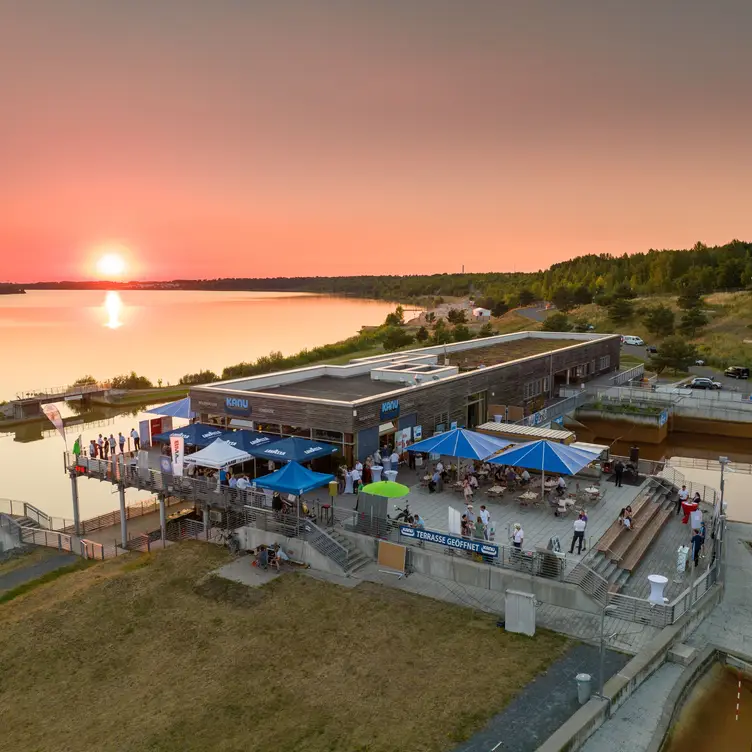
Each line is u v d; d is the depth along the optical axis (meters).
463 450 31.28
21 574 31.44
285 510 29.53
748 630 22.84
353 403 33.00
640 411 59.41
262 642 22.19
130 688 20.28
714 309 127.38
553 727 17.33
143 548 33.22
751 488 44.56
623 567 26.08
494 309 173.62
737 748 17.08
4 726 18.95
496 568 25.12
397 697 18.84
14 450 64.69
